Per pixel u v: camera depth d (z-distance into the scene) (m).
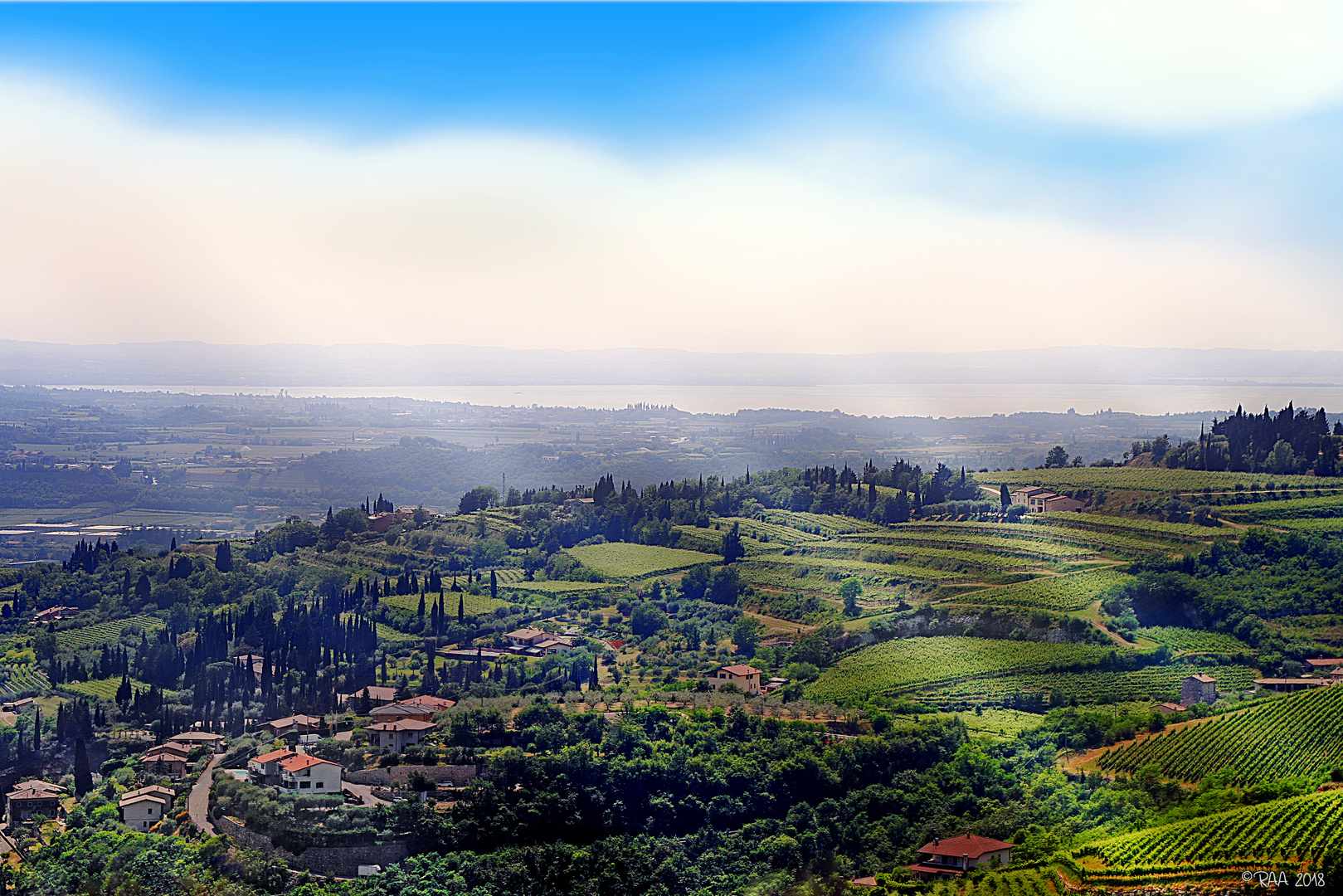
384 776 170.00
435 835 156.50
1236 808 163.12
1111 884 144.50
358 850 153.12
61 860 151.75
